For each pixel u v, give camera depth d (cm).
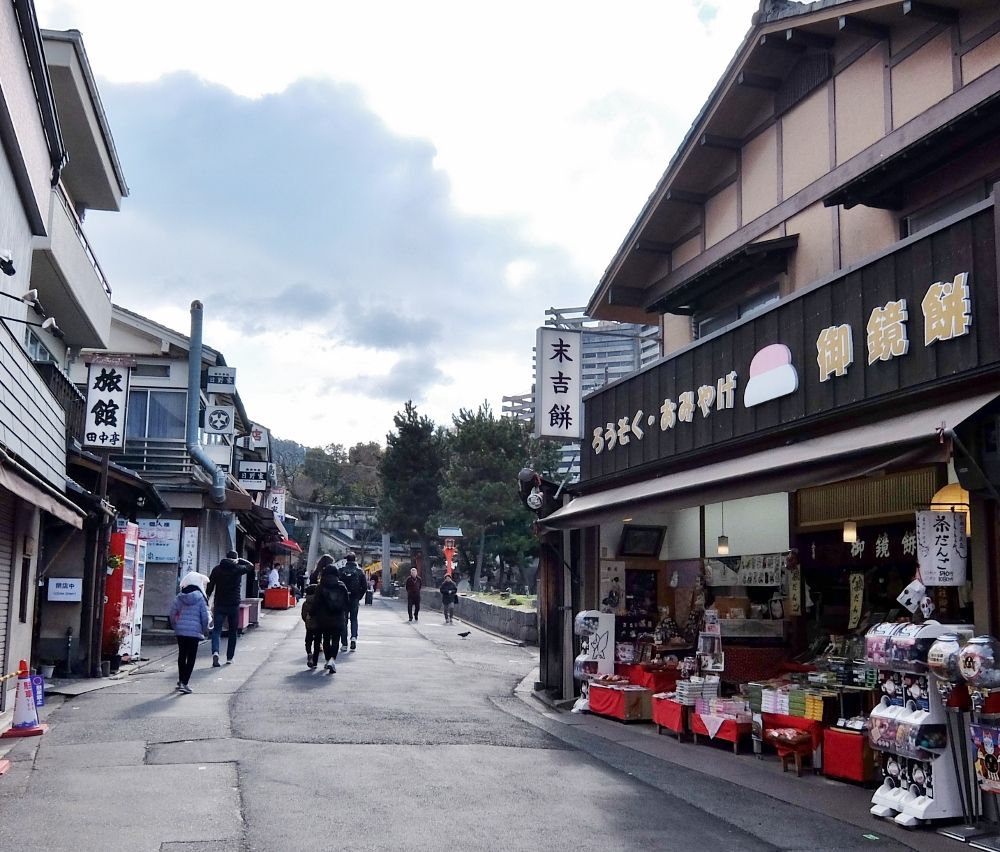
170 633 2239
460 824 693
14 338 933
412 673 1695
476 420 4488
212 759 900
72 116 1683
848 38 1126
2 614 1112
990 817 706
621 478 1330
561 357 1477
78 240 1605
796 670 1069
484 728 1137
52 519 1527
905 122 1028
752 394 1030
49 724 1095
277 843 633
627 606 1396
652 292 1555
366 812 720
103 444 1659
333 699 1318
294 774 844
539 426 1454
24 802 738
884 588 1007
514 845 644
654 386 1266
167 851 614
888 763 755
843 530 1061
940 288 766
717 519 1312
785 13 1135
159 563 2380
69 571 1568
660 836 679
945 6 969
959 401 730
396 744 1005
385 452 5712
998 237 705
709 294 1348
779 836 686
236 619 1794
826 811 761
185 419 2706
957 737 720
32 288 1561
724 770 921
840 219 1112
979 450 707
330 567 1672
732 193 1340
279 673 1611
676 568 1402
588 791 819
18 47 946
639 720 1216
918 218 1007
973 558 733
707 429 1123
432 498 5516
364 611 3750
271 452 4553
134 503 2058
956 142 916
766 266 1209
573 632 1422
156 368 2716
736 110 1288
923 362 786
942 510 770
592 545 1402
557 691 1455
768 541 1203
